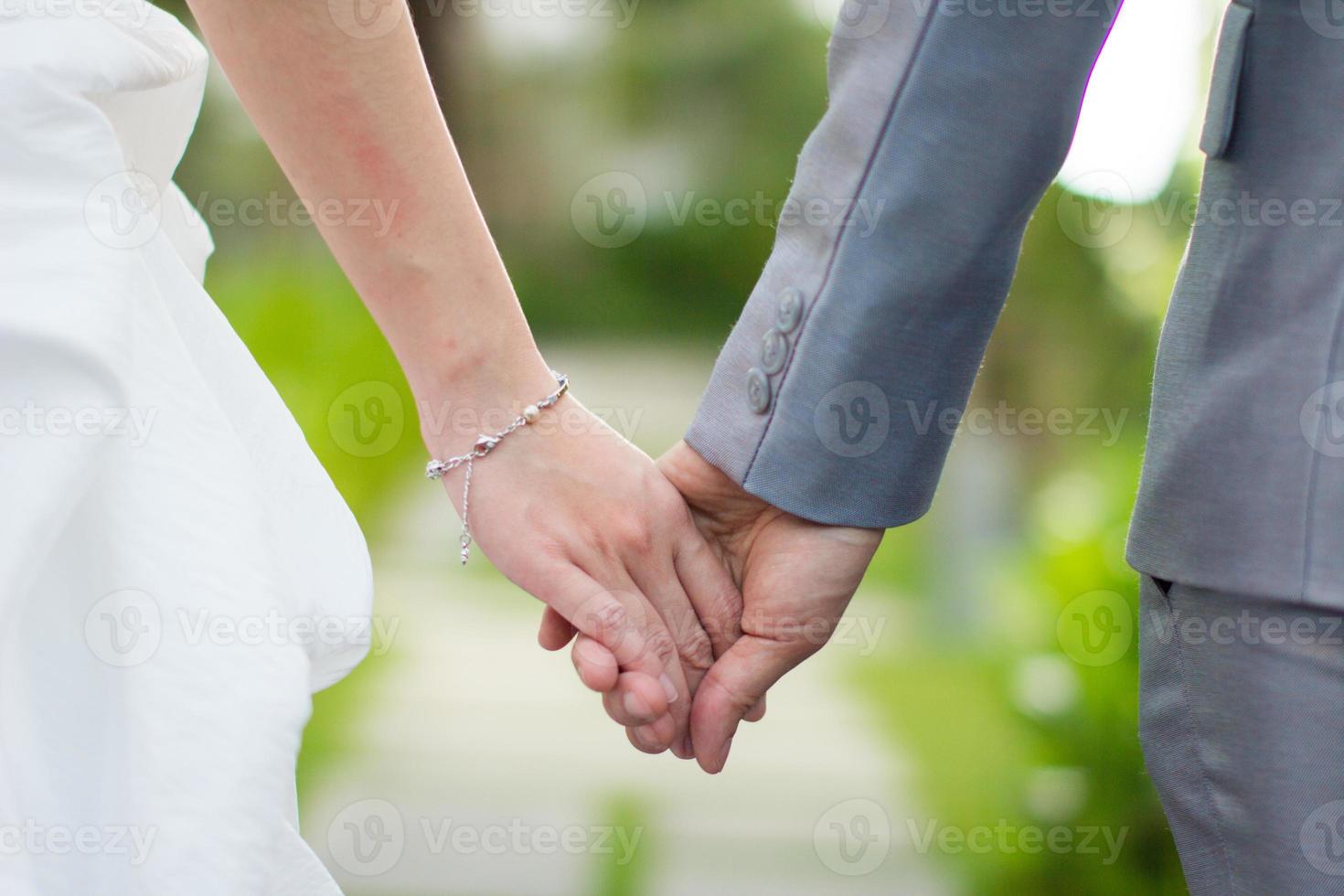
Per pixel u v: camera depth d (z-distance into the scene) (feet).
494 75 34.58
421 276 3.95
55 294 2.43
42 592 2.42
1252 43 3.12
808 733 9.99
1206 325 3.26
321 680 3.32
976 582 12.82
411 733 9.87
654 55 34.53
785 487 4.04
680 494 4.41
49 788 2.33
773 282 4.09
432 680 11.24
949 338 3.88
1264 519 3.08
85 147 2.63
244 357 3.47
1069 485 9.21
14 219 2.51
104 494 2.46
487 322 4.10
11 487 2.26
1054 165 3.66
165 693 2.40
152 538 2.48
